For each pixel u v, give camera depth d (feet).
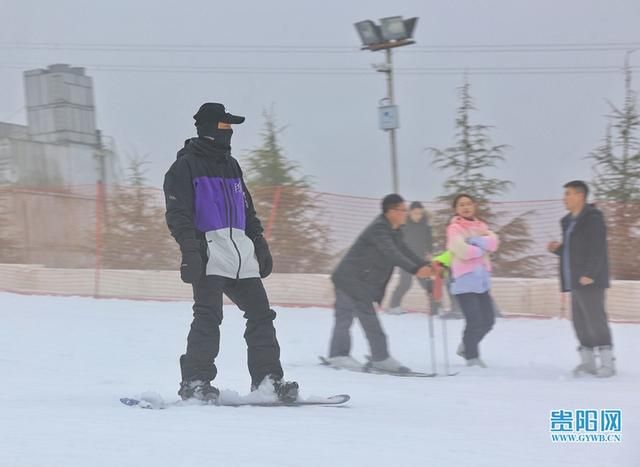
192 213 44.88
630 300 106.11
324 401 46.60
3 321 99.35
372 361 69.05
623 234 115.96
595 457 33.60
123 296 131.75
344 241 129.39
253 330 46.29
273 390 45.75
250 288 46.16
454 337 91.91
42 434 34.71
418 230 110.11
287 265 128.57
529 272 120.57
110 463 29.84
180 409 42.70
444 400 51.08
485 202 122.52
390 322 104.17
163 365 70.33
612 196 140.67
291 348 83.97
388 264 69.26
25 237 147.23
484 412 45.96
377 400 50.55
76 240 142.92
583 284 68.18
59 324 97.40
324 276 122.01
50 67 235.40
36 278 137.80
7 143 216.33
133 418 39.24
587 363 68.90
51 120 232.32
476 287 73.46
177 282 128.77
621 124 144.77
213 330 45.24
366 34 138.92
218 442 33.78
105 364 70.38
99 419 38.83
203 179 44.98
